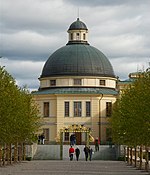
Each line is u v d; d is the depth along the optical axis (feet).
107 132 413.39
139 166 220.64
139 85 206.90
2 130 194.70
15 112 210.59
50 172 175.42
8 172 173.27
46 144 375.66
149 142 185.78
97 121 413.80
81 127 387.55
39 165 232.73
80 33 444.96
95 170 191.83
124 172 181.57
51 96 416.05
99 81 422.41
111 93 417.90
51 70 424.87
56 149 343.26
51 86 424.05
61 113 413.39
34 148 336.29
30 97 293.64
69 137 398.01
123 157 309.63
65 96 414.00
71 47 434.71
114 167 219.00
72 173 170.50
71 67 421.59
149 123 178.40
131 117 195.62
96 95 413.39
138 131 186.91
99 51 438.40
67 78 419.95
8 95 197.67
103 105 414.82
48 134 414.41
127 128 208.44
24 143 295.89
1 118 193.98
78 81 420.77
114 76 432.25
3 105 194.08
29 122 259.39
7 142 212.64
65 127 410.93
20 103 230.27
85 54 427.33
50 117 415.03
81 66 421.59
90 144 388.16
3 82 200.23
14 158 262.67
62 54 428.56
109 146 346.13
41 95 418.72
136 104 190.49
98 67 424.46
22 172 173.78
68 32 448.65
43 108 418.92
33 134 280.31
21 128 234.79
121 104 242.78
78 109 414.00
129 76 424.46
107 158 330.13
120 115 235.20
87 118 413.80
